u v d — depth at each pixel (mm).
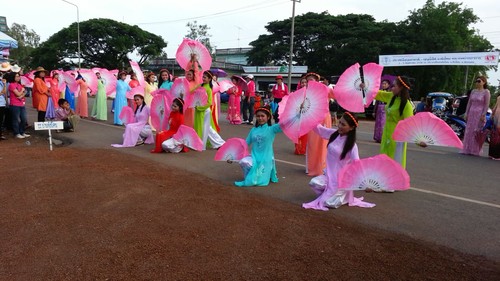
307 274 3205
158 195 5047
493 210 5098
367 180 4539
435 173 7305
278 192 5664
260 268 3277
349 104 6000
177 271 3193
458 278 3209
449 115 13117
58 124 8180
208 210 4574
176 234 3873
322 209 4863
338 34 38344
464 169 7719
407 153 9469
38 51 48719
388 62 23500
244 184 5902
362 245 3783
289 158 8297
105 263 3299
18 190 5180
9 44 17156
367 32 36031
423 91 32344
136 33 48875
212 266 3289
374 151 9578
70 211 4441
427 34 32281
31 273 3148
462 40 33562
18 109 9977
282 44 43375
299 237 3912
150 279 3072
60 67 49031
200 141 8258
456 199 5582
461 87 32844
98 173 6051
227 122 15555
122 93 13039
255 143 6043
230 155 6105
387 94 6223
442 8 32906
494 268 3422
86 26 46250
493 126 8914
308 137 6676
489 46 34594
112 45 47656
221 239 3801
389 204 5250
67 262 3312
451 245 3926
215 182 6016
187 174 6363
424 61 22078
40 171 6133
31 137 10227
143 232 3900
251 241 3779
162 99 8711
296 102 5504
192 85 8781
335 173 5043
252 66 43812
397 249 3723
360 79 5898
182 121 8406
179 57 9008
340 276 3188
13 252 3488
